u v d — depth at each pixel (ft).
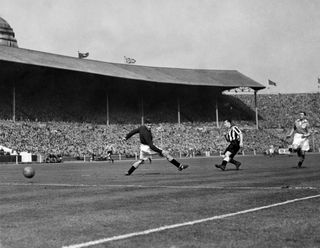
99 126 247.09
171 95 303.07
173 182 43.60
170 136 266.36
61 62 245.24
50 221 20.76
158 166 100.94
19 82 236.02
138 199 29.01
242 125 306.55
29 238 17.06
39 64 222.69
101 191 35.32
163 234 17.40
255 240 16.25
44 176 62.49
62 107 247.70
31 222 20.56
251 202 26.25
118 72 264.93
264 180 43.19
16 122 213.66
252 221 19.88
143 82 276.21
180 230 18.12
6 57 215.51
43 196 32.12
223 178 47.96
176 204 26.04
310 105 341.21
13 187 41.16
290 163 96.89
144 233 17.62
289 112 332.80
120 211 23.66
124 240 16.47
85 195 32.30
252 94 351.46
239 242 15.98
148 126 59.93
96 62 280.10
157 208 24.52
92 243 16.03
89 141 224.33
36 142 201.46
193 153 241.35
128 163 146.30
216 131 285.02
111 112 267.39
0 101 225.35
